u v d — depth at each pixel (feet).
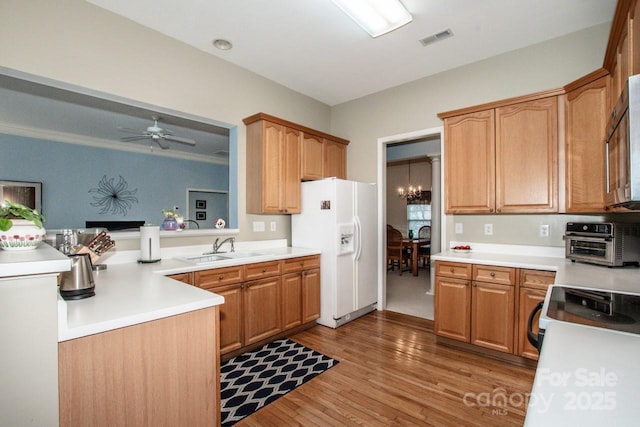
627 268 7.02
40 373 3.12
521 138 8.75
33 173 15.64
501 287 8.22
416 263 20.31
